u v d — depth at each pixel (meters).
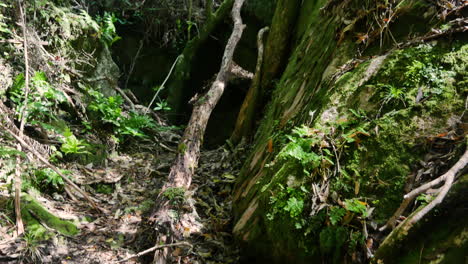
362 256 2.09
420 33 2.79
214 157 4.95
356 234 2.14
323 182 2.43
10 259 2.51
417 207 2.08
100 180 3.89
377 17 3.01
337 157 2.47
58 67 4.27
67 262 2.65
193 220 3.26
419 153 2.29
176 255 2.81
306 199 2.42
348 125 2.62
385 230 2.09
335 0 3.78
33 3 4.16
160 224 2.97
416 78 2.55
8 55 3.83
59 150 3.97
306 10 4.75
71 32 4.64
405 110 2.46
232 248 2.88
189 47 6.68
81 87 4.65
